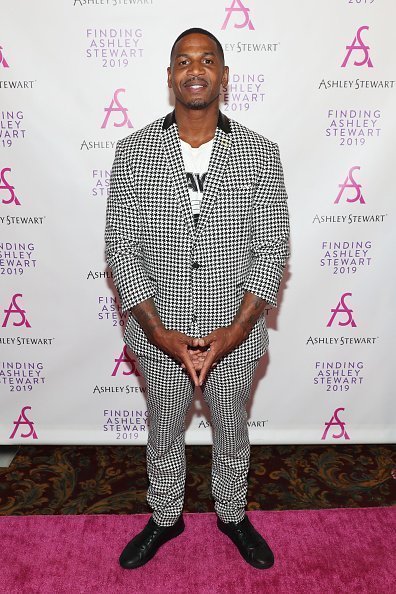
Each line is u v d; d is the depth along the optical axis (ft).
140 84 6.69
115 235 5.17
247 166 4.98
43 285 7.38
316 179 7.02
